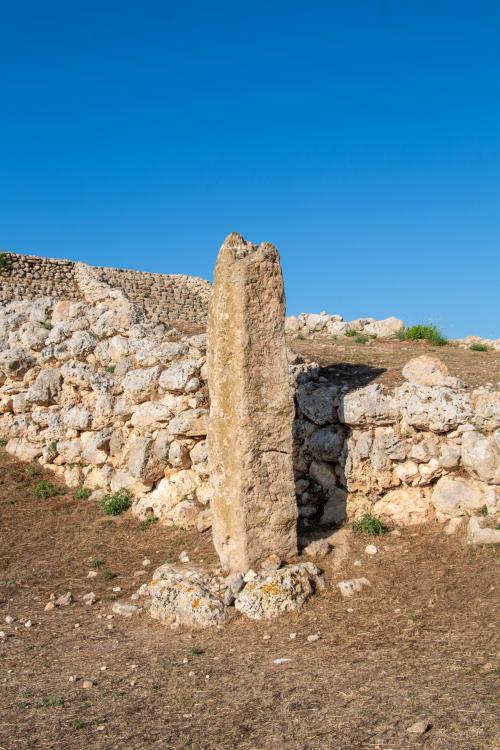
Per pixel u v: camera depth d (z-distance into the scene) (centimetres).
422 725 504
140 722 567
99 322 1460
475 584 804
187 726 554
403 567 882
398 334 1767
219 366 911
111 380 1356
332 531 1002
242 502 877
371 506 1025
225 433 902
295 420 1102
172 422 1178
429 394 998
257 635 765
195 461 1166
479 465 934
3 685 670
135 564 1038
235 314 888
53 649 770
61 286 3422
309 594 835
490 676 585
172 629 807
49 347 1499
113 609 878
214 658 707
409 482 998
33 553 1112
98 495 1304
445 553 898
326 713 551
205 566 931
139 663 707
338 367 1307
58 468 1436
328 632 750
